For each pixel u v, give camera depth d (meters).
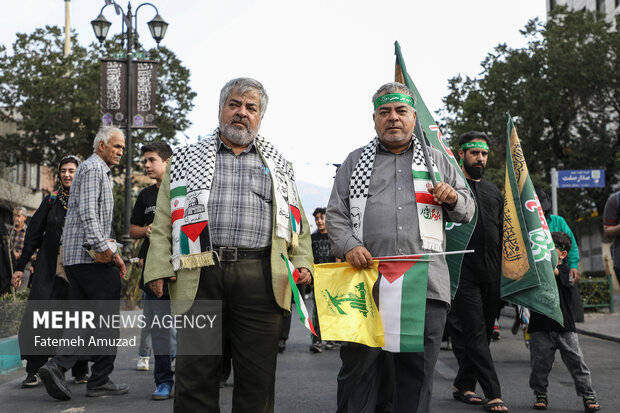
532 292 5.71
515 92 29.86
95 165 5.95
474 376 5.92
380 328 4.02
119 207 21.38
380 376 4.31
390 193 4.19
